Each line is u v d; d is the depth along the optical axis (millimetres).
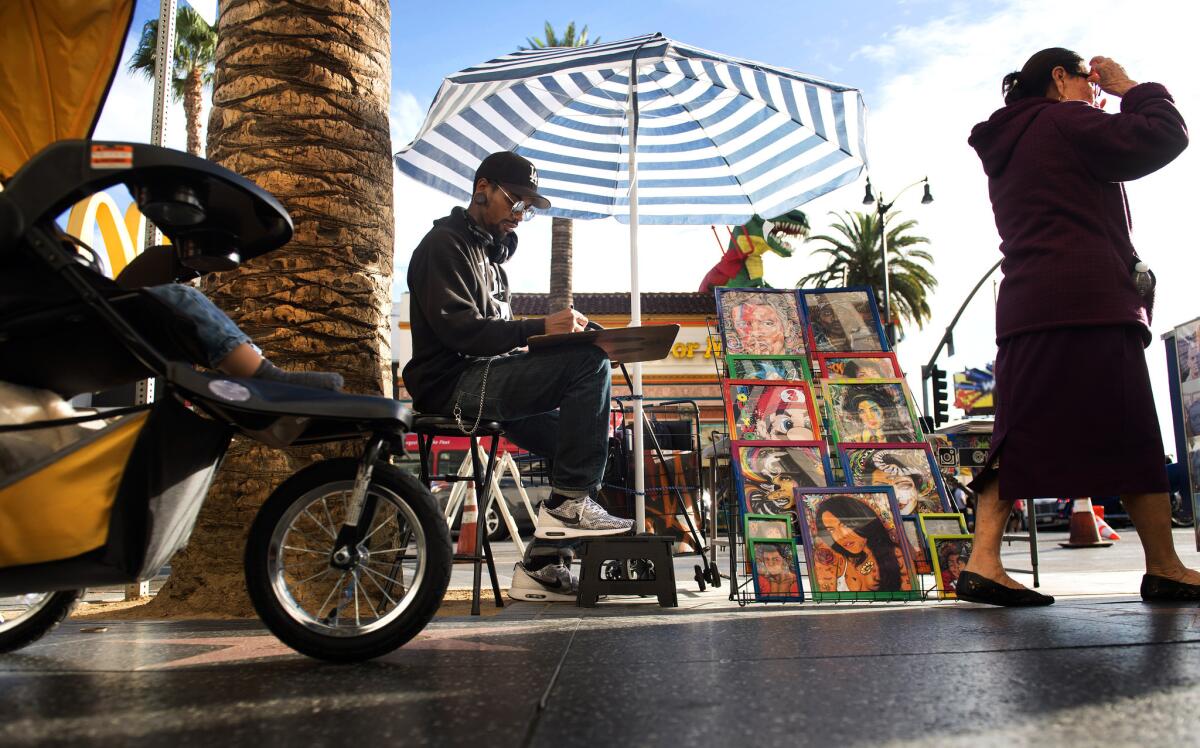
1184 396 4453
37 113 2672
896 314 39188
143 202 2160
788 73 5332
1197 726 1418
